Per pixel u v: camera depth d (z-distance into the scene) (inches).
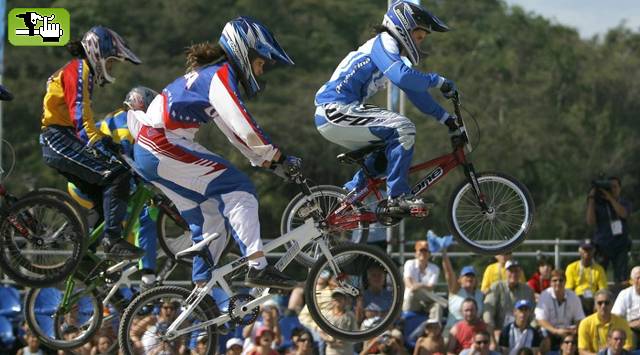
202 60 947.3
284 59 950.4
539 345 1387.8
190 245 1121.4
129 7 3885.3
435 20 1021.8
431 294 1483.8
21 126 3489.2
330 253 976.3
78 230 1055.6
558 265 1571.1
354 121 1018.7
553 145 3452.3
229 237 1001.5
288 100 3607.3
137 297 971.3
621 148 3526.1
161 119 935.0
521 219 1098.7
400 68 999.0
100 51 1041.5
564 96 3720.5
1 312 1515.7
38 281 1058.7
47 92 1060.5
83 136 1046.4
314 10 4087.1
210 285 952.3
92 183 1063.6
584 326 1375.5
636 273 1407.5
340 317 1002.7
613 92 3774.6
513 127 3474.4
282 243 962.1
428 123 3344.0
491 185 1245.1
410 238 2992.1
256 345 1375.5
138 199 1078.4
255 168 3132.4
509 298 1439.5
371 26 1039.6
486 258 2605.8
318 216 975.0
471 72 3715.6
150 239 1122.0
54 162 1056.8
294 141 3351.4
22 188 3166.8
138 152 951.6
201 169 939.3
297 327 1400.1
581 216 3206.2
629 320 1402.6
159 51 3774.6
